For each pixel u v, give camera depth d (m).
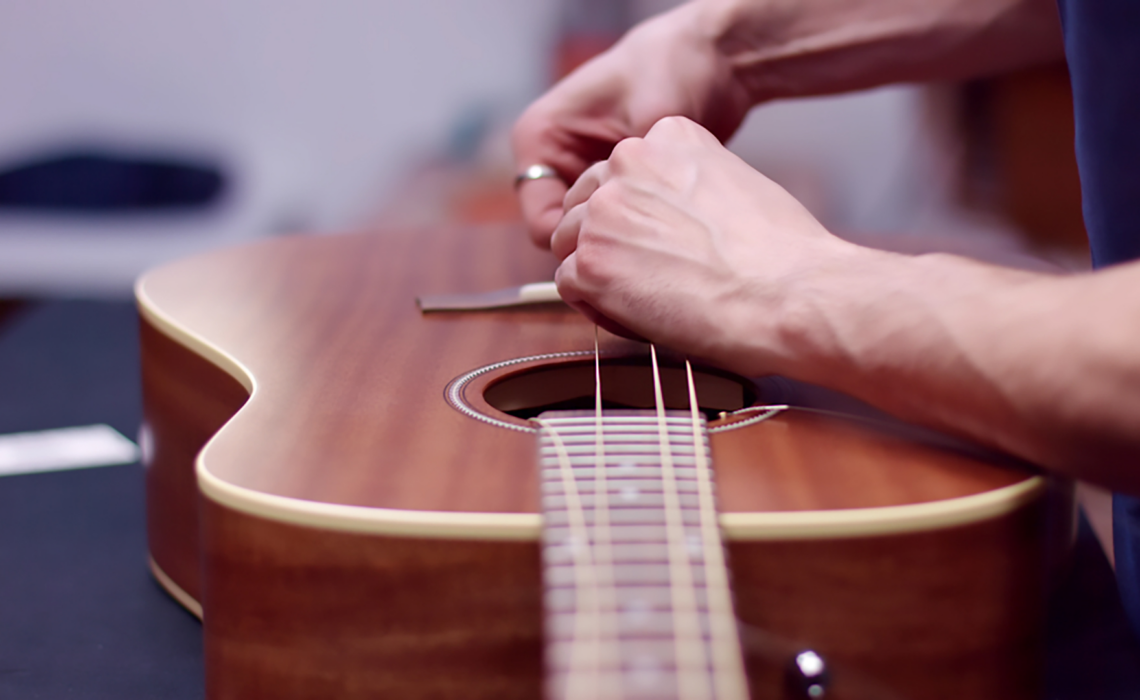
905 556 0.73
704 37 1.12
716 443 0.81
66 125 3.93
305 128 4.04
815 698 0.72
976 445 0.80
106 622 0.94
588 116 1.15
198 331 0.97
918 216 3.28
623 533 0.72
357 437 0.81
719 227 0.86
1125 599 0.91
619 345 0.96
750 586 0.73
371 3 3.95
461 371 0.91
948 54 1.12
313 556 0.74
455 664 0.74
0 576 0.99
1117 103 0.83
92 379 1.46
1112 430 0.72
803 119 3.68
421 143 4.09
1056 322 0.73
